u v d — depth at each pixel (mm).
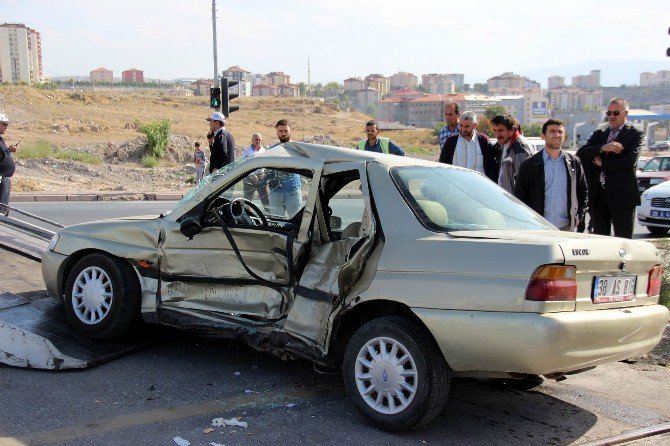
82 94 87562
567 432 4691
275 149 5609
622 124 7988
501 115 7824
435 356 4445
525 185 7086
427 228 4730
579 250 4305
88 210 18125
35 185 23625
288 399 5102
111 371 5531
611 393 5516
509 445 4445
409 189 4992
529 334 4121
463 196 5211
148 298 5875
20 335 5539
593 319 4285
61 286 6344
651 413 5098
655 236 15180
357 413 4887
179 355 5984
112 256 5973
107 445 4242
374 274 4738
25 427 4445
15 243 8633
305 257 5246
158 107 97938
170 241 5789
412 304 4496
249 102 152125
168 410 4812
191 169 32219
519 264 4242
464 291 4352
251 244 5465
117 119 72500
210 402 4988
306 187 5527
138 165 35594
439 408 4469
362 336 4688
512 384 5656
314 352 4922
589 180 8133
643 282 4852
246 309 5496
